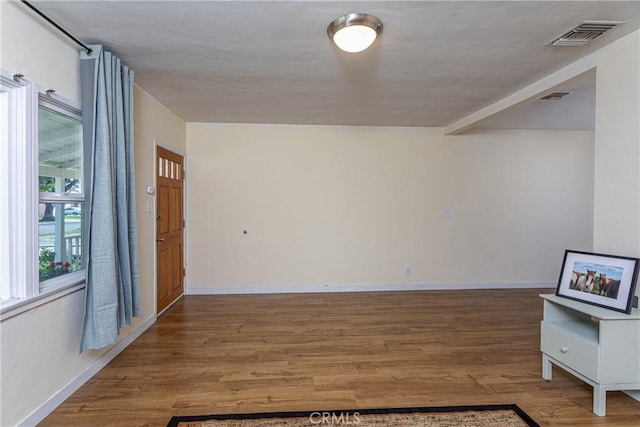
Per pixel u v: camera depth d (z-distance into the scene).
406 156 4.93
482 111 3.99
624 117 2.25
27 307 1.85
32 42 1.90
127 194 2.65
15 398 1.78
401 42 2.31
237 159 4.73
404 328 3.44
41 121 2.04
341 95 3.47
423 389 2.30
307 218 4.83
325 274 4.86
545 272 5.13
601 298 2.17
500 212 5.06
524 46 2.38
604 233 2.38
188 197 4.69
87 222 2.28
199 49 2.42
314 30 2.15
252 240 4.77
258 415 2.00
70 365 2.21
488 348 2.96
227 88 3.27
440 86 3.19
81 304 2.32
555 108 3.98
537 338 3.19
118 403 2.12
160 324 3.53
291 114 4.24
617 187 2.29
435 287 5.00
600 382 2.00
